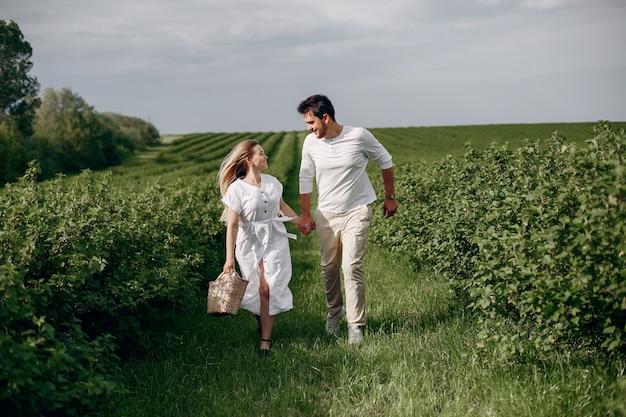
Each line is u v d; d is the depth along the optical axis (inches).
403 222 352.2
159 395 167.5
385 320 245.9
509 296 164.6
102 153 3073.3
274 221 218.7
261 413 159.3
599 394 145.2
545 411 142.3
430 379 170.2
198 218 375.6
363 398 164.1
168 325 237.6
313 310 275.4
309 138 237.3
